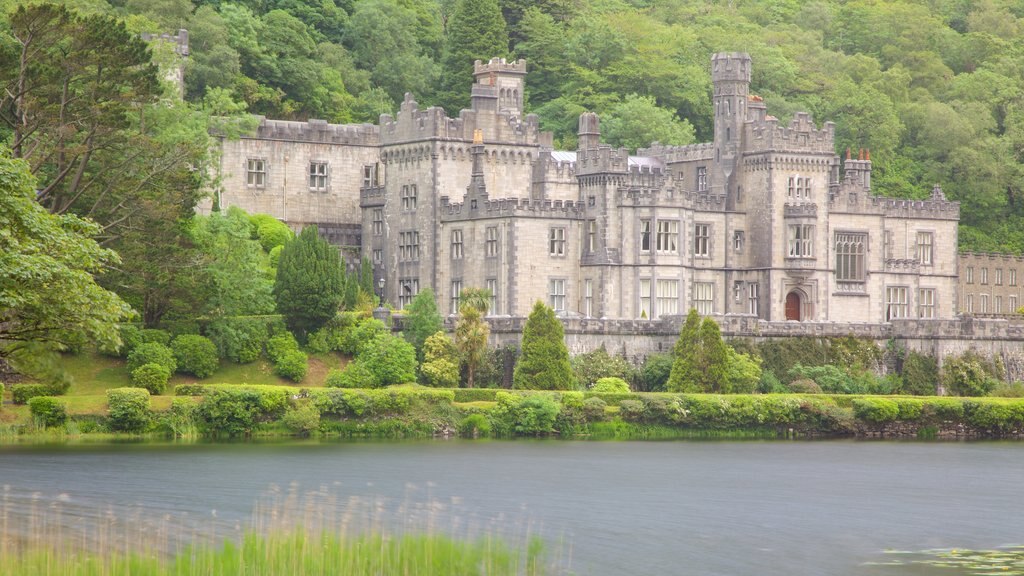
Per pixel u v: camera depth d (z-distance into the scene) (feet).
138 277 421.18
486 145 534.37
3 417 400.47
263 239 536.83
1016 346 528.22
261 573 220.02
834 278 558.56
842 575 254.06
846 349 507.71
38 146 393.50
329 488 320.70
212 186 500.74
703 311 544.21
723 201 551.18
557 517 297.53
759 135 552.41
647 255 519.60
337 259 476.13
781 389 484.33
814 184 554.87
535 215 512.22
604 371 471.21
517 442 423.23
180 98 535.60
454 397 440.04
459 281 524.52
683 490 338.54
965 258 640.17
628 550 268.21
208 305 460.14
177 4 643.86
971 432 477.36
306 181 576.61
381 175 590.55
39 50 385.50
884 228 572.51
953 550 275.80
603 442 431.43
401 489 322.96
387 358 452.76
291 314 469.16
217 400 413.80
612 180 518.37
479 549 243.40
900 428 471.21
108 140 399.44
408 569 229.86
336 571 223.10
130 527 265.54
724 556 266.16
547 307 469.16
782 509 317.01
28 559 226.38
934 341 514.68
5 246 262.47
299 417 416.87
